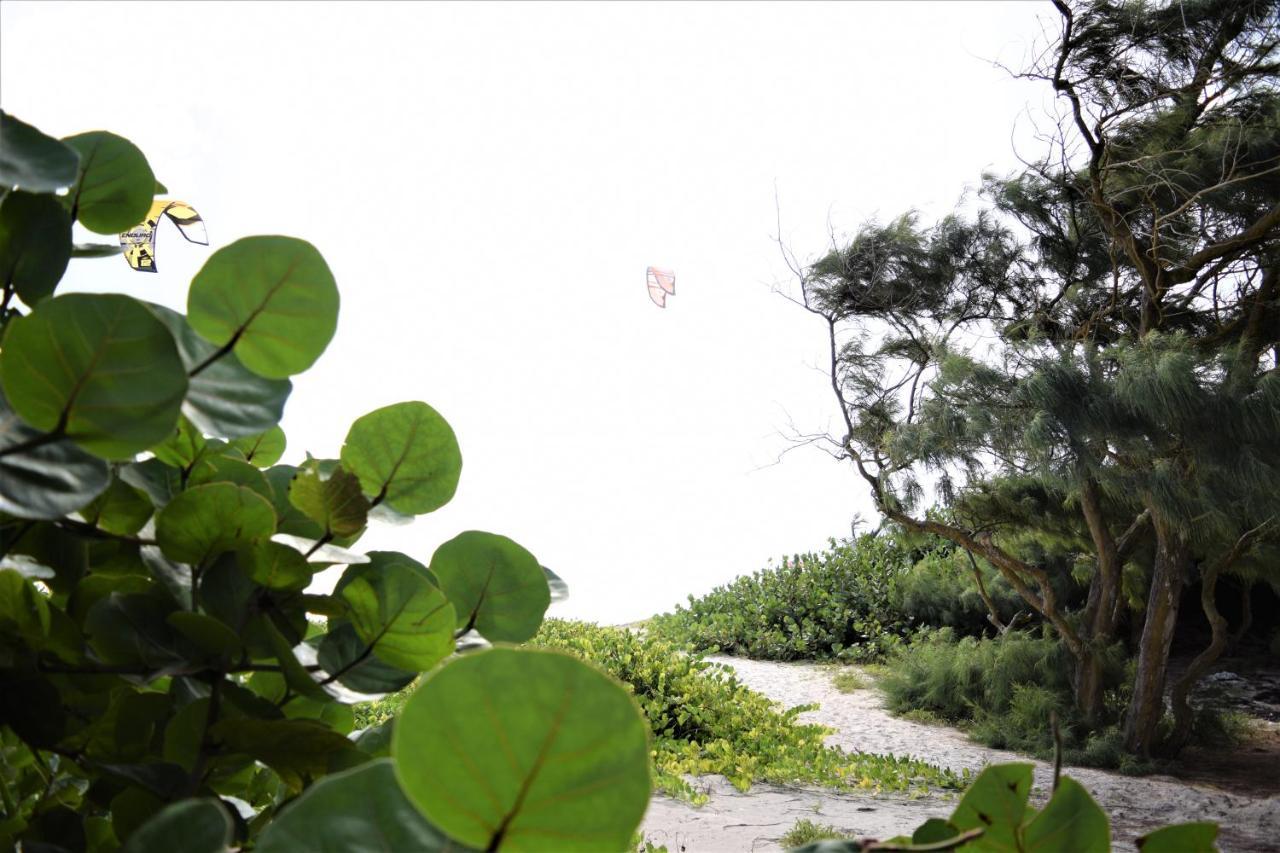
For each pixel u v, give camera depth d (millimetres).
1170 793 8180
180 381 394
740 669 14516
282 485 617
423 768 224
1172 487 7594
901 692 11922
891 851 339
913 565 16562
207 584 489
